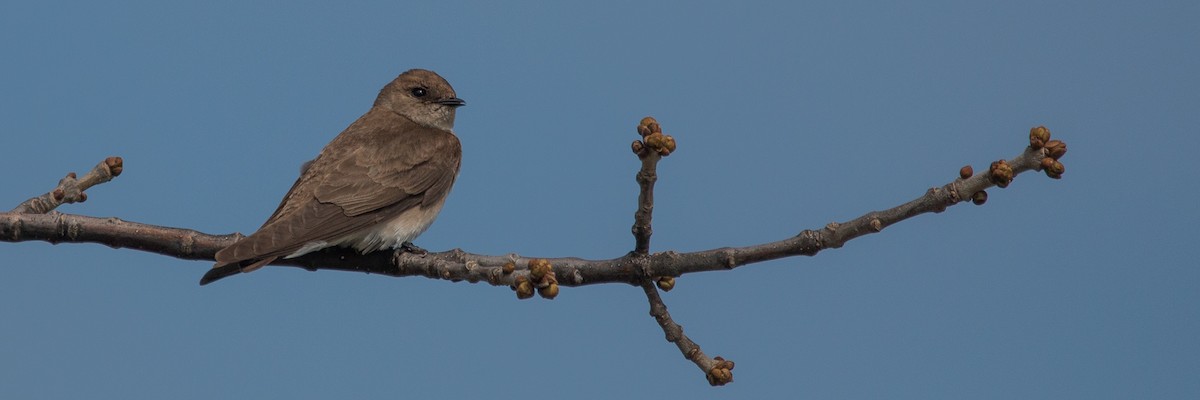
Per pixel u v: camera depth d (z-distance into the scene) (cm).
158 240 1245
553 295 959
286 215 1294
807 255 1048
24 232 1231
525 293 956
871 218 1016
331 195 1360
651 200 1055
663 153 1016
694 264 1073
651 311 1091
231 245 1164
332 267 1312
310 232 1259
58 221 1235
